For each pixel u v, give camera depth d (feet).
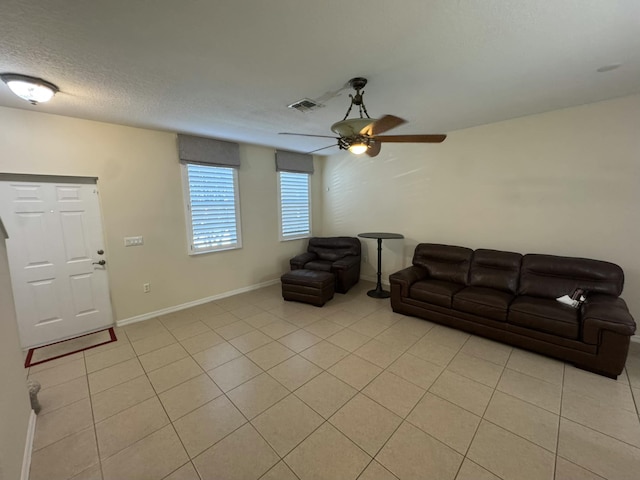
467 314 9.64
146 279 11.46
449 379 7.36
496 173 11.27
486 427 5.78
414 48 5.63
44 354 8.86
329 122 10.38
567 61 6.25
